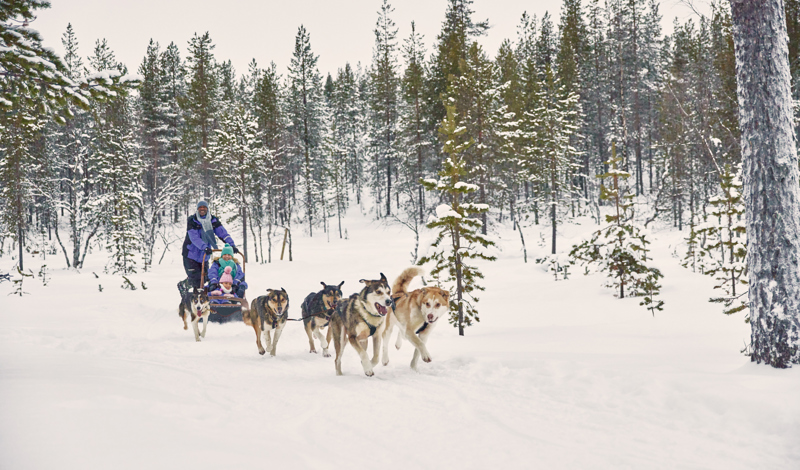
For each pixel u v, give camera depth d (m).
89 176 40.66
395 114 59.59
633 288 19.52
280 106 57.91
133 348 9.09
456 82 37.97
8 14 6.90
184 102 53.31
